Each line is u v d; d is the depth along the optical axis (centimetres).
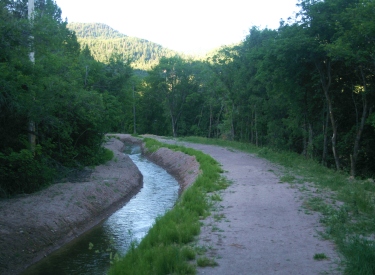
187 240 734
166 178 2173
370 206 955
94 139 2119
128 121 7494
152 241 739
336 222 814
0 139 1288
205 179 1444
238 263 607
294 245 694
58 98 1447
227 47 3953
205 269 583
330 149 2548
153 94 6962
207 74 6022
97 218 1222
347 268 555
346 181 1400
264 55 2352
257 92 3472
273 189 1277
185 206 1027
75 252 905
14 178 1255
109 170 1964
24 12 1558
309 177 1516
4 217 977
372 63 1738
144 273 561
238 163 2048
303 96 2359
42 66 1358
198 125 6525
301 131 2775
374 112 1973
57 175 1550
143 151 3672
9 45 1149
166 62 6406
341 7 1897
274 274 554
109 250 909
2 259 792
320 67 2006
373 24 1534
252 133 4091
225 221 887
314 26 1933
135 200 1534
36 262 841
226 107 4969
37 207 1104
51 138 1623
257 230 802
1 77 1126
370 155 2216
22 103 1225
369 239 700
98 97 1811
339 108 2308
